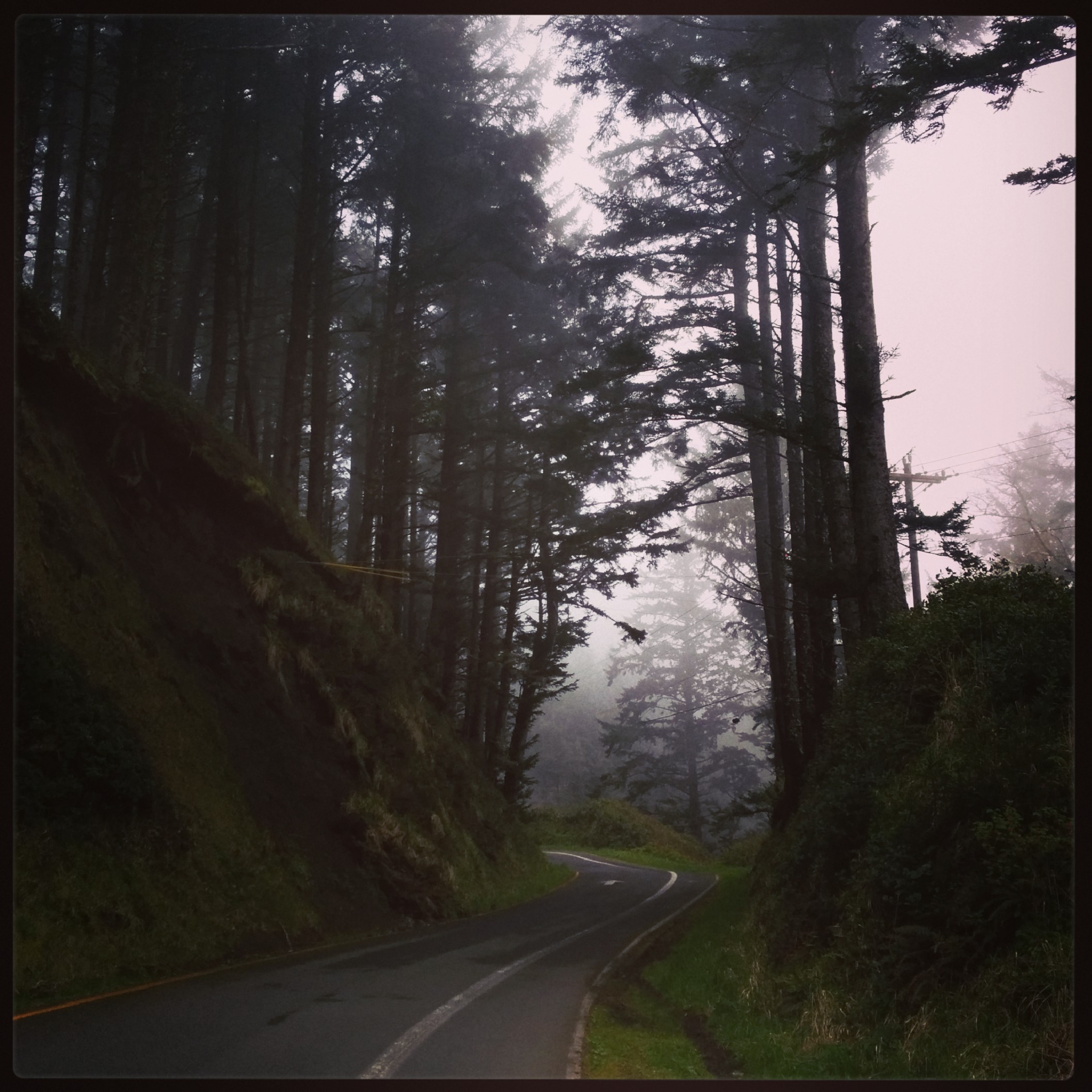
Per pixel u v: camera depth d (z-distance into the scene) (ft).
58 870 33.83
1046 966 20.68
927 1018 22.93
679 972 41.42
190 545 62.85
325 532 98.32
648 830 176.45
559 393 65.62
